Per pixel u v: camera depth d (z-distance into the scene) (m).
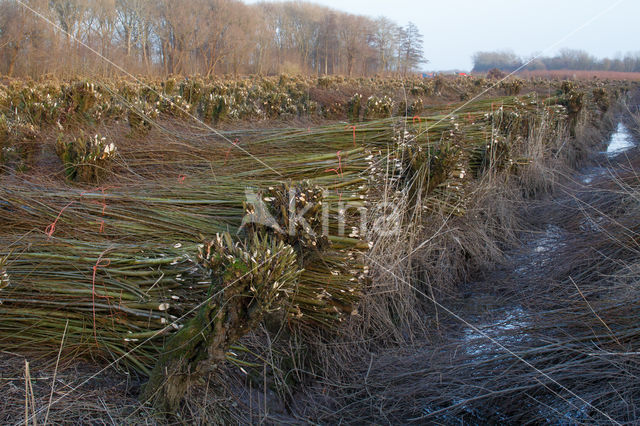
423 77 23.45
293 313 3.18
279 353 3.16
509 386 3.03
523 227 6.34
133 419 2.19
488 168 6.17
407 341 3.85
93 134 5.44
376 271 3.94
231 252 2.27
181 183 4.10
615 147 12.33
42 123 5.66
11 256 2.75
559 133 9.34
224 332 2.22
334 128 5.68
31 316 2.54
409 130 5.48
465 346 3.59
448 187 5.12
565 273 4.62
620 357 2.93
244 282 2.19
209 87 10.91
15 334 2.49
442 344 3.73
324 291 3.21
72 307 2.61
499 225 6.02
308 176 4.38
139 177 4.31
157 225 3.38
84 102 5.85
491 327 3.90
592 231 5.29
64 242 2.94
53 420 2.06
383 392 3.19
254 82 19.94
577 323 3.39
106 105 6.35
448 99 17.44
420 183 4.50
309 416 2.94
